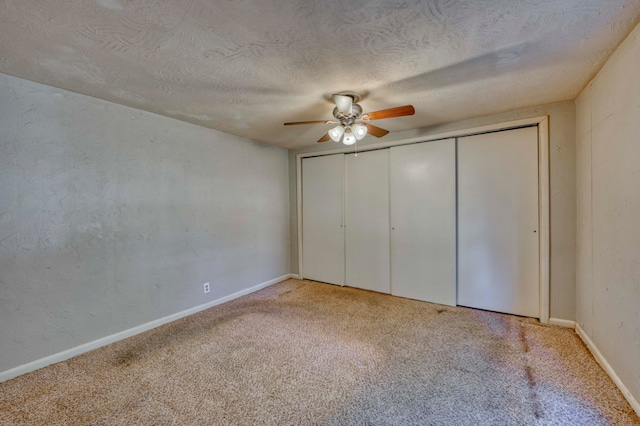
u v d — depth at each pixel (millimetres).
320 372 1970
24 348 2000
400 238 3541
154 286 2758
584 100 2258
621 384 1702
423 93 2285
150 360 2148
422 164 3354
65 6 1239
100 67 1818
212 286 3305
